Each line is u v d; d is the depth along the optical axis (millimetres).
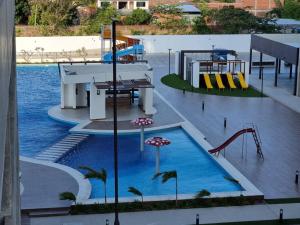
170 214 19938
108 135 30781
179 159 27000
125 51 47844
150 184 23469
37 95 40750
